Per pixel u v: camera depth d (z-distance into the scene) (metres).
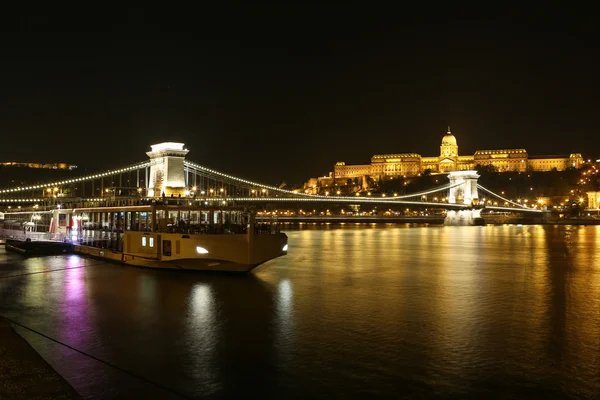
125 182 128.25
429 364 18.98
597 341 21.88
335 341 21.61
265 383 17.17
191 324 23.92
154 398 15.98
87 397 15.97
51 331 22.55
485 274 42.97
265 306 27.89
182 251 36.72
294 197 140.75
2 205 112.81
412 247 74.56
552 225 183.75
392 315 26.34
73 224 52.41
